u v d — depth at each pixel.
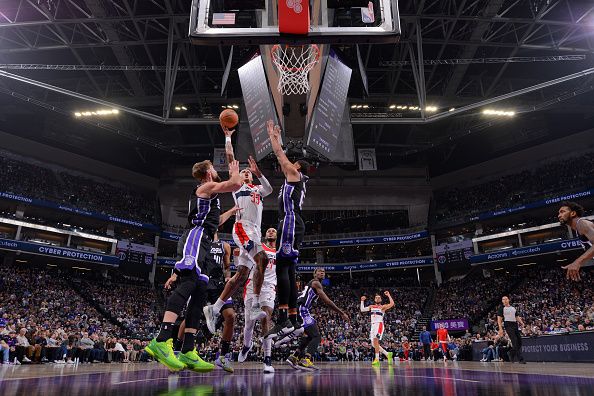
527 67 32.81
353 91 27.56
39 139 35.00
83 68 24.36
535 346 12.32
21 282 26.81
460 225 37.44
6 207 32.09
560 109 34.34
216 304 5.70
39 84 19.36
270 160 18.14
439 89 35.41
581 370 5.31
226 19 6.20
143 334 27.34
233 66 26.38
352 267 39.56
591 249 4.17
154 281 36.47
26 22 23.11
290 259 5.01
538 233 33.91
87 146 38.00
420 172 42.78
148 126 38.03
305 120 17.34
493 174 39.88
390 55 31.28
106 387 2.81
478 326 29.48
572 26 25.56
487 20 24.19
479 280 35.19
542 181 35.53
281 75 15.91
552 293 28.47
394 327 31.61
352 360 23.64
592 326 17.97
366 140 40.59
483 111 30.44
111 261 33.38
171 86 23.66
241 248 5.67
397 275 41.91
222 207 39.31
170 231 39.12
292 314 5.02
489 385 2.72
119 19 23.61
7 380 3.58
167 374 5.04
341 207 41.69
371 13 6.11
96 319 26.33
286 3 5.90
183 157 41.38
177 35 26.62
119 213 36.22
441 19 24.23
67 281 29.92
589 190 31.27
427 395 2.12
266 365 5.64
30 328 16.98
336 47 17.81
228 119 4.41
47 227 31.48
